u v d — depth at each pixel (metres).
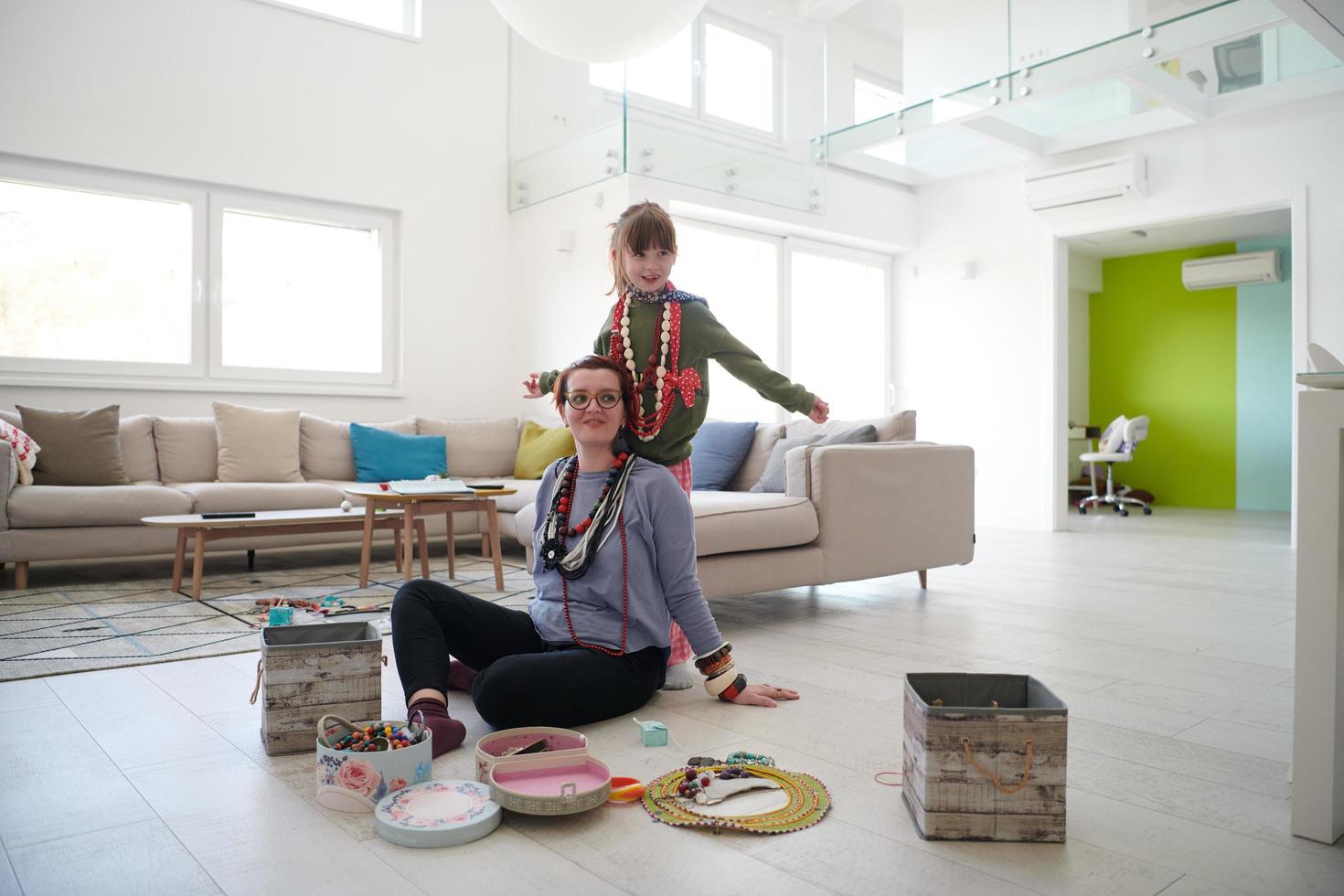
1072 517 7.84
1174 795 1.53
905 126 5.39
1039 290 6.63
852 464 3.37
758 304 6.45
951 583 4.05
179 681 2.26
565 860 1.27
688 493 2.24
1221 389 9.03
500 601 3.50
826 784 1.57
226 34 5.14
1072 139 6.31
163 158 4.93
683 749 1.75
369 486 3.98
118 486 4.11
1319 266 5.36
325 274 5.64
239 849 1.30
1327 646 1.33
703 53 5.56
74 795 1.50
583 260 5.59
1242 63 5.11
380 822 1.34
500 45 6.26
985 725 1.33
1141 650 2.67
